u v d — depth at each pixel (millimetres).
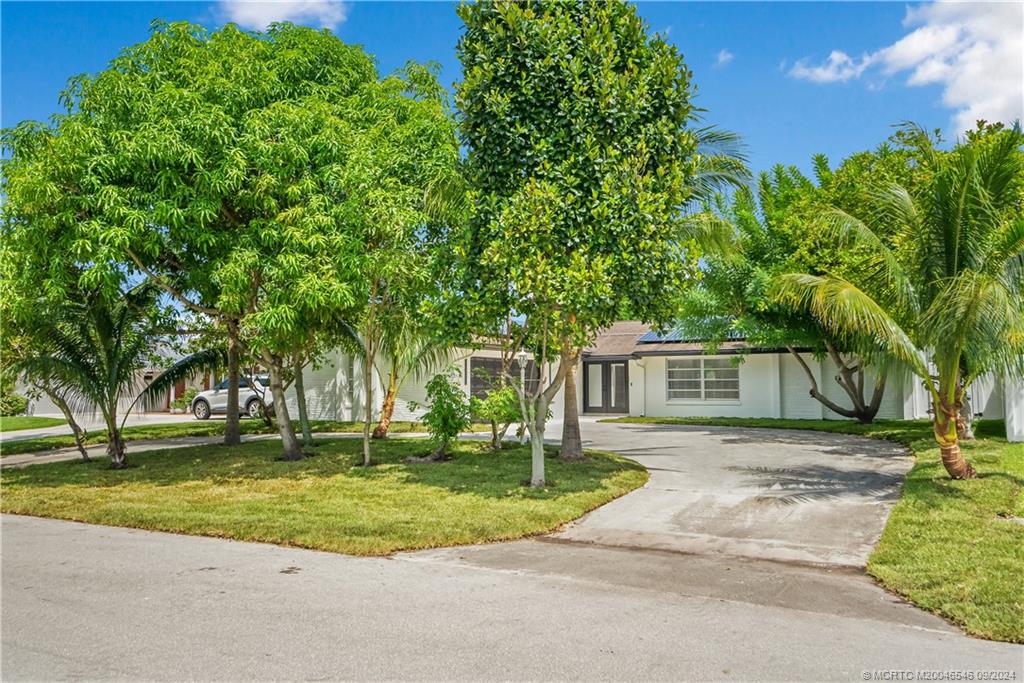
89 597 5953
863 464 12969
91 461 15180
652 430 20688
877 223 12531
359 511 9453
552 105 10484
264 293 12867
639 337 29016
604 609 5625
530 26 10445
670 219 10547
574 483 11227
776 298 11062
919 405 22844
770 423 21609
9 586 6309
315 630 5113
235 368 17594
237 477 12734
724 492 10625
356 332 14875
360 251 11930
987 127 15398
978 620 5234
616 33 10922
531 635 5012
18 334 13859
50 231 11227
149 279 14102
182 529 8766
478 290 10406
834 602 5836
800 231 17156
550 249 9828
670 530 8523
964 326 9570
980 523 7879
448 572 6816
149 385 15953
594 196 9867
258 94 12578
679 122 11000
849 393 20609
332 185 12000
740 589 6207
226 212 12500
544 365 11180
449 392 14172
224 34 13469
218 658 4582
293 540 8047
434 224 13305
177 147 10906
